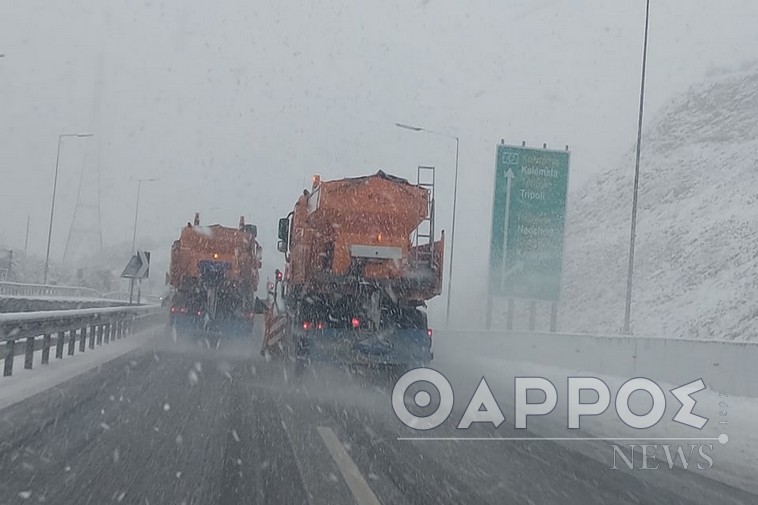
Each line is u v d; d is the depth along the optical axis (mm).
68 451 8633
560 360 21062
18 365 15914
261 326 36688
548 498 7609
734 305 40438
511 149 24312
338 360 16781
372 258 17547
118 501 6855
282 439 9930
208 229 27016
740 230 49688
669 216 58594
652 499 7750
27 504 6660
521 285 24094
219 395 13742
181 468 8109
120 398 12641
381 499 7262
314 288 17281
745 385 14555
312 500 7129
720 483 8602
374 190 17875
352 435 10461
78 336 22250
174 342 25984
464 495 7574
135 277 31031
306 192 19484
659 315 44594
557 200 24297
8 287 44125
